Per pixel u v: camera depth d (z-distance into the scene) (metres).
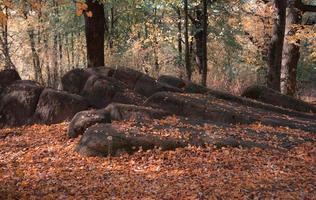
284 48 21.70
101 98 14.62
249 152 10.46
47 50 29.03
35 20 27.17
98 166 9.74
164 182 8.52
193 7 27.08
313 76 34.12
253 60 30.47
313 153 10.51
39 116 13.50
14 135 12.54
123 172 9.33
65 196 7.73
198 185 8.23
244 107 14.59
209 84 23.38
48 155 10.69
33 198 7.55
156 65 26.03
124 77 16.11
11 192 7.83
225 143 10.77
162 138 10.74
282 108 15.45
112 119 12.36
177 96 14.15
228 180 8.54
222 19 28.55
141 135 10.79
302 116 15.10
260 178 8.66
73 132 11.84
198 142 10.77
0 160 10.41
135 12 26.36
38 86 14.05
